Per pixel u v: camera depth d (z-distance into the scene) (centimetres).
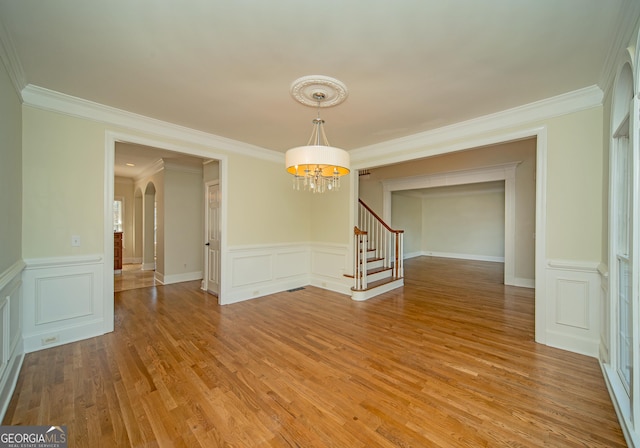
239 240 443
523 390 208
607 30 180
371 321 353
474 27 178
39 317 272
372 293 468
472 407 189
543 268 287
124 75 238
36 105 268
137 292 498
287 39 190
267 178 481
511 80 244
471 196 932
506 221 564
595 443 157
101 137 308
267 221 482
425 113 312
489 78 240
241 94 270
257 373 232
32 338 267
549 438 162
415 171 695
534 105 286
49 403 192
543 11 164
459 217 957
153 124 341
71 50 204
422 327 333
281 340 297
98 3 158
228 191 429
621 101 204
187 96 275
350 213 484
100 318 308
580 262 267
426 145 379
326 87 249
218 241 477
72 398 197
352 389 210
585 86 254
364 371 235
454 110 304
